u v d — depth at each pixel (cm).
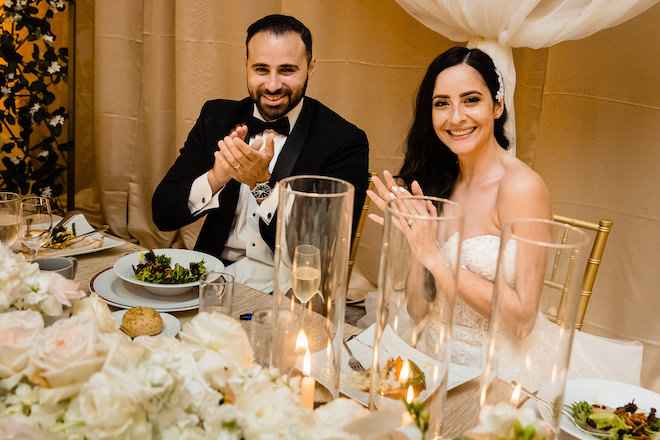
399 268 68
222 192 212
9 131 347
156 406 57
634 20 244
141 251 164
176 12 321
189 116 333
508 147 198
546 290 87
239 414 58
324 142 219
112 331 75
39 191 362
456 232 66
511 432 55
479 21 218
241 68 320
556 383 63
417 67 290
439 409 70
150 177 355
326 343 76
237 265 205
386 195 140
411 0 235
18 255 78
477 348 120
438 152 190
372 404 72
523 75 271
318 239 72
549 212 171
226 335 66
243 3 311
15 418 57
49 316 75
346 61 301
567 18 214
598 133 261
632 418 109
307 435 54
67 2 351
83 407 54
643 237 259
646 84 247
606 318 272
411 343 69
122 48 345
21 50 353
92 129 371
